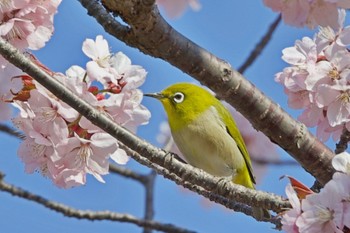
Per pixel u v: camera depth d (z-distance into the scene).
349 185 7.83
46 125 8.23
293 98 9.20
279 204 8.91
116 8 8.23
